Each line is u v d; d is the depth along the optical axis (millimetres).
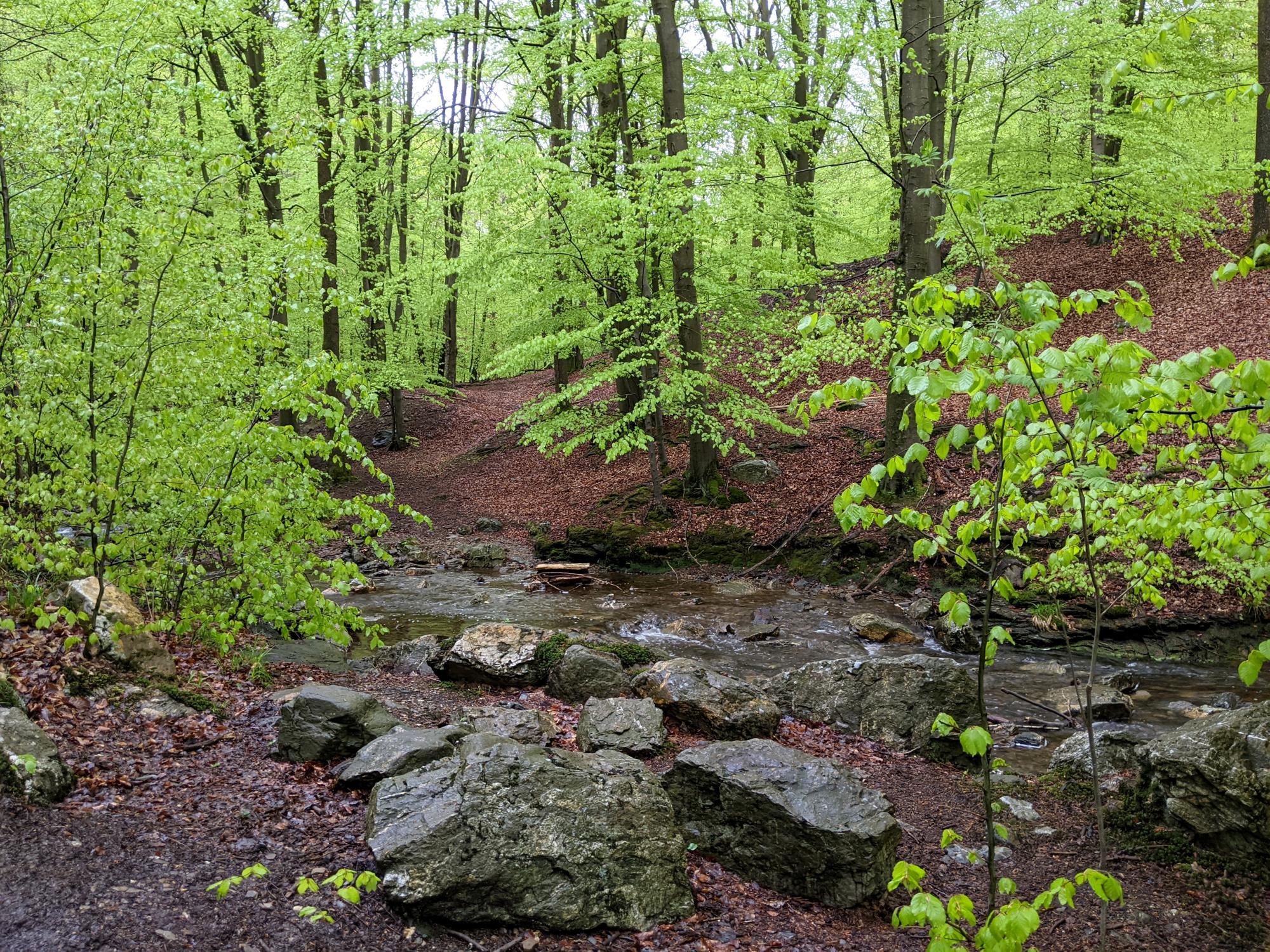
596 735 6633
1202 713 8422
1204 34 18406
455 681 8578
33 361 5746
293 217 19750
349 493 21891
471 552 16500
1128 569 4742
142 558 6844
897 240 21297
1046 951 4234
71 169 5969
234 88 17422
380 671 9078
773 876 4789
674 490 17562
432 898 3930
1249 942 4301
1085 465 3281
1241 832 4918
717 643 11344
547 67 16156
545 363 22047
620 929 4160
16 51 12977
